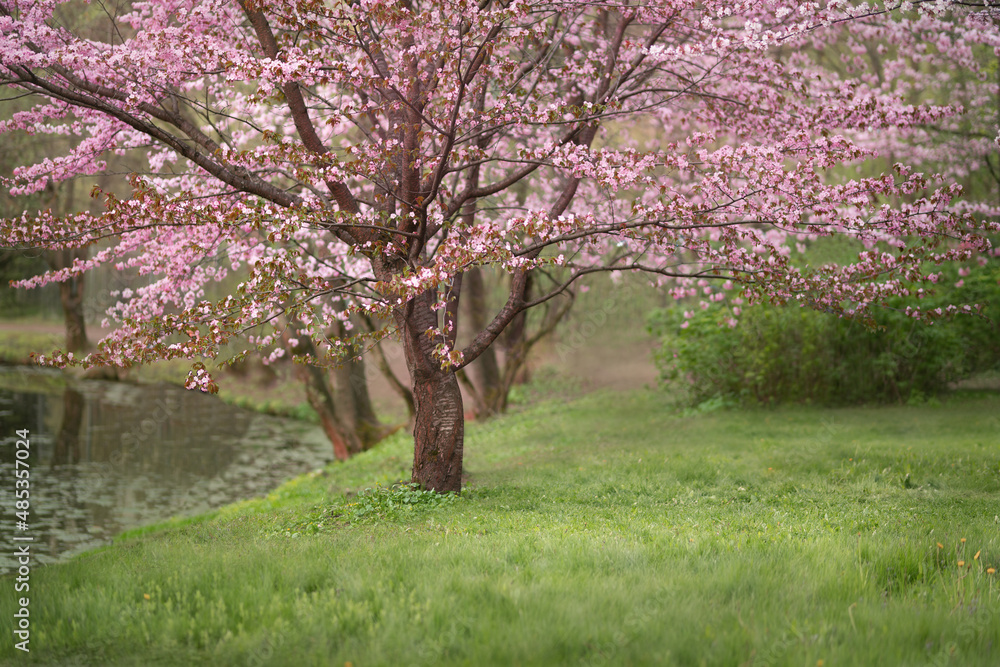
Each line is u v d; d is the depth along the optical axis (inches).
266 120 502.0
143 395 1066.1
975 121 648.4
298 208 335.3
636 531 280.7
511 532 289.3
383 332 370.3
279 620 183.0
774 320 661.9
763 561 223.8
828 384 657.6
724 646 161.8
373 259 396.5
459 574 215.3
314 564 236.1
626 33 458.3
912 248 382.9
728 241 387.9
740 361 682.8
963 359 656.4
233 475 668.7
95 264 421.7
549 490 386.9
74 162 403.5
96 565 269.6
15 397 992.2
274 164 403.9
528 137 472.7
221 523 394.6
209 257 462.3
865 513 307.9
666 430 597.3
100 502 559.5
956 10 421.7
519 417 794.8
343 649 168.6
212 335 321.4
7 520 498.9
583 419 725.9
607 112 395.2
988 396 641.6
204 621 189.6
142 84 360.5
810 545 243.8
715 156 360.8
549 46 429.4
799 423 579.5
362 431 745.0
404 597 198.2
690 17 438.3
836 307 403.9
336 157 360.5
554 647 164.6
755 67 423.8
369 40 363.3
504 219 508.1
